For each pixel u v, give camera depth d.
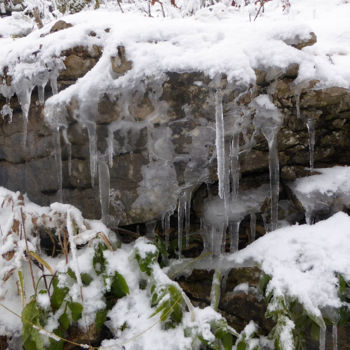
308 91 1.48
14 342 1.42
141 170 1.53
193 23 1.57
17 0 4.38
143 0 3.64
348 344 1.31
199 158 1.50
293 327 1.22
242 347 1.35
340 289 1.24
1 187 1.93
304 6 3.49
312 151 1.56
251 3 3.38
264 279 1.39
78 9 3.03
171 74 1.40
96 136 1.49
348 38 2.14
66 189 1.66
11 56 1.68
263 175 1.66
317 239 1.38
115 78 1.45
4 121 1.82
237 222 1.61
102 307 1.41
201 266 1.61
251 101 1.44
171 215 1.69
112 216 1.60
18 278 1.47
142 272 1.49
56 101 1.50
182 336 1.31
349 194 1.53
